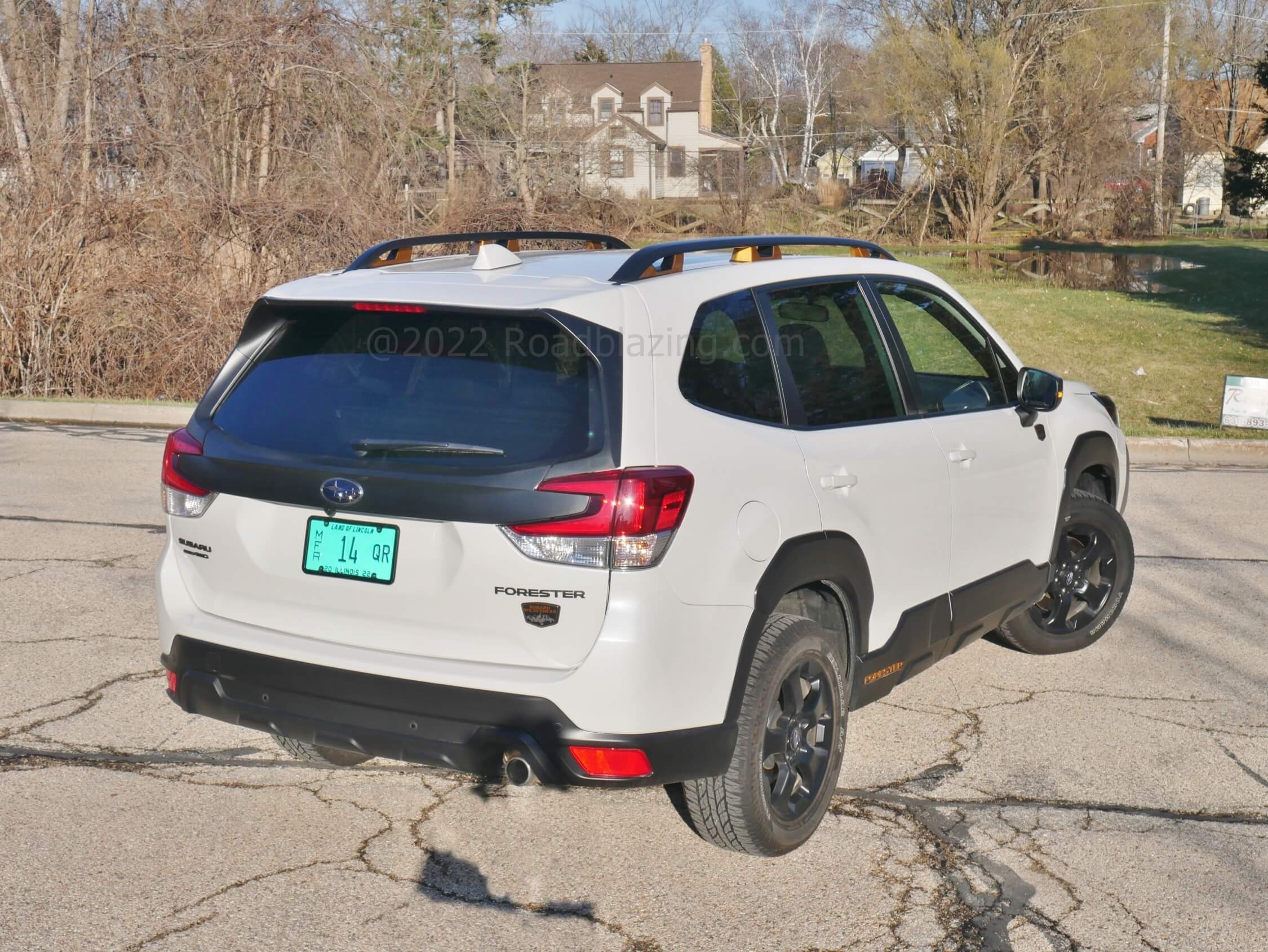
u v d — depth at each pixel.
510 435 3.46
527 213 19.58
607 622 3.37
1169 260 41.00
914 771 4.67
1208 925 3.61
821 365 4.25
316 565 3.65
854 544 4.10
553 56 66.31
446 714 3.47
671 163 61.84
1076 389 6.13
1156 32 52.31
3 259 13.57
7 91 15.73
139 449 11.00
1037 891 3.79
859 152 77.81
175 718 5.04
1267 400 12.52
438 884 3.80
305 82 17.66
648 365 3.54
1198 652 6.07
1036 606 5.92
